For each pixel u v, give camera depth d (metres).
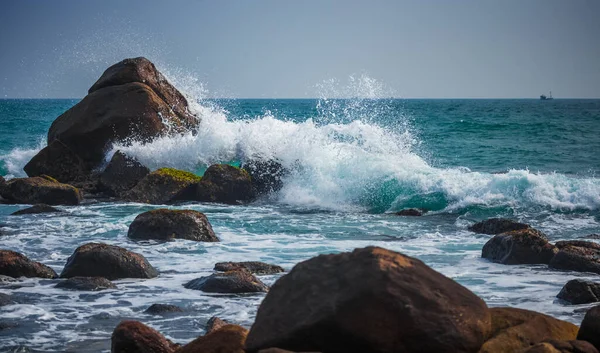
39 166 25.03
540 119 70.75
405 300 5.60
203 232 15.46
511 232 13.44
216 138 24.91
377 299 5.56
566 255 12.55
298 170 22.81
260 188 23.00
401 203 21.17
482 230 16.67
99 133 24.92
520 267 12.73
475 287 11.18
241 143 24.38
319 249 14.51
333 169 22.47
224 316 9.47
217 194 21.98
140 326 7.46
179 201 22.00
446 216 19.47
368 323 5.53
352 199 21.73
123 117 24.92
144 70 26.39
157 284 11.41
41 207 19.56
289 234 16.45
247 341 5.92
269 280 11.62
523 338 6.46
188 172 22.98
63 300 10.32
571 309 9.72
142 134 25.09
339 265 5.95
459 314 5.74
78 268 11.71
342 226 17.67
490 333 6.49
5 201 21.70
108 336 8.58
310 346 5.70
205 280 11.04
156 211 15.70
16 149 33.16
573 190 20.41
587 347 6.12
